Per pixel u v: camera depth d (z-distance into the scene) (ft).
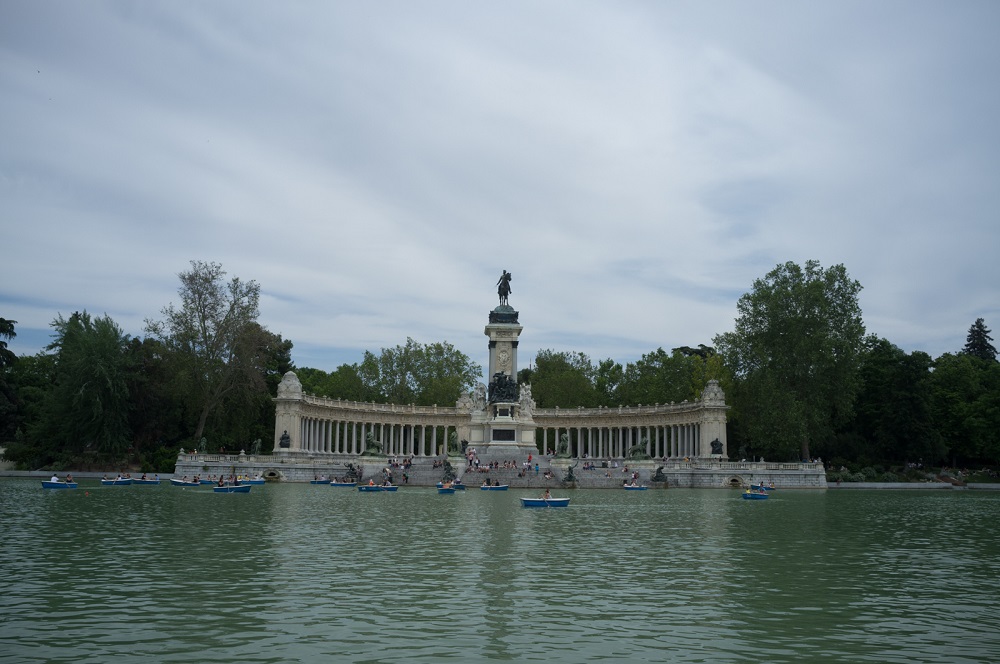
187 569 105.91
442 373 546.67
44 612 82.12
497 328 444.55
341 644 71.67
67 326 408.46
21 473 359.25
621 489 325.21
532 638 74.23
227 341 383.04
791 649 71.67
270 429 448.24
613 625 79.00
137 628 76.28
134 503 209.05
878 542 144.97
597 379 585.22
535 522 171.63
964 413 423.23
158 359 397.39
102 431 362.53
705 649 71.36
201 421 382.83
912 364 409.90
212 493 255.09
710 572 108.37
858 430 434.30
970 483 388.37
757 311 391.24
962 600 92.53
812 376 375.66
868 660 68.69
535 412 482.69
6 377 433.48
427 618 80.84
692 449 422.00
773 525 173.17
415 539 138.21
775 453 426.92
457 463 351.46
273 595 90.43
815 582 102.47
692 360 484.33
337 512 188.85
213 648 70.23
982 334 612.70
